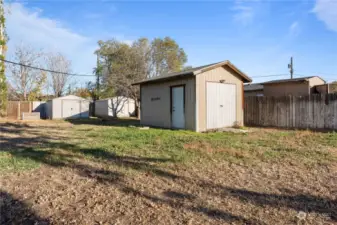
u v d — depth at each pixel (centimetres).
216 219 238
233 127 1076
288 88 1652
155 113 1219
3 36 1566
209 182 346
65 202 280
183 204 273
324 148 574
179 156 495
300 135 791
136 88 2055
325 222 232
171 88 1108
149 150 559
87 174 388
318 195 298
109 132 913
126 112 2370
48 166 434
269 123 1212
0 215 246
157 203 277
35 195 301
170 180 356
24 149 583
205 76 1005
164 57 2470
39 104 2238
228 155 505
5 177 368
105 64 2483
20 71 2534
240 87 1152
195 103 971
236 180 354
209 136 789
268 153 524
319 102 1034
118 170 406
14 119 1797
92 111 2489
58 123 1481
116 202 280
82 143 661
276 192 308
